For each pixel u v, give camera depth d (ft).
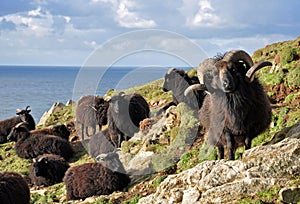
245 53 29.73
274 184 23.76
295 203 22.30
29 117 72.49
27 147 56.29
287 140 26.84
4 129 70.54
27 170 52.54
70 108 82.23
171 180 27.48
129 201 32.09
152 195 27.99
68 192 38.37
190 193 25.20
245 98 28.32
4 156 60.44
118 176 36.50
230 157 29.73
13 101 239.50
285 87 45.47
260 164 24.98
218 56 31.07
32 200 40.37
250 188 23.99
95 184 36.83
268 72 52.49
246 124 28.91
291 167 24.41
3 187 31.35
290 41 69.72
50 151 54.85
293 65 48.44
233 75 28.14
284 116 36.11
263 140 33.65
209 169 26.43
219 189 24.45
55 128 61.46
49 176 46.14
